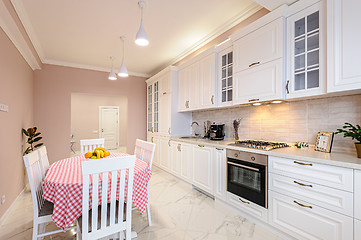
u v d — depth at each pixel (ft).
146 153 7.87
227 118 10.52
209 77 9.89
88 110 26.07
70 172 5.64
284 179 5.83
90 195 4.74
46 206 5.35
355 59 4.70
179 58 13.32
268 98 6.77
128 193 4.60
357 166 4.32
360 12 4.60
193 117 13.47
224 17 8.63
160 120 14.06
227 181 7.94
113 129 27.68
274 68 6.56
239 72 7.93
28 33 9.41
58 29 9.48
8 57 8.17
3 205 7.38
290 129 7.49
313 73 5.83
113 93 16.52
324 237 4.91
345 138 5.95
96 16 8.37
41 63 13.61
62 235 6.21
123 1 7.36
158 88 14.56
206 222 7.01
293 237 5.73
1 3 6.18
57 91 14.35
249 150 6.90
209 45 10.70
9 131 8.29
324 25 5.42
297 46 6.24
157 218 7.29
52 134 14.15
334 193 4.73
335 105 6.18
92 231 4.17
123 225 4.63
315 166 5.11
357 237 4.34
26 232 6.42
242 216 7.44
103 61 14.38
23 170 10.28
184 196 9.43
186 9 7.95
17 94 9.48
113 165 4.27
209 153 8.92
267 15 6.64
